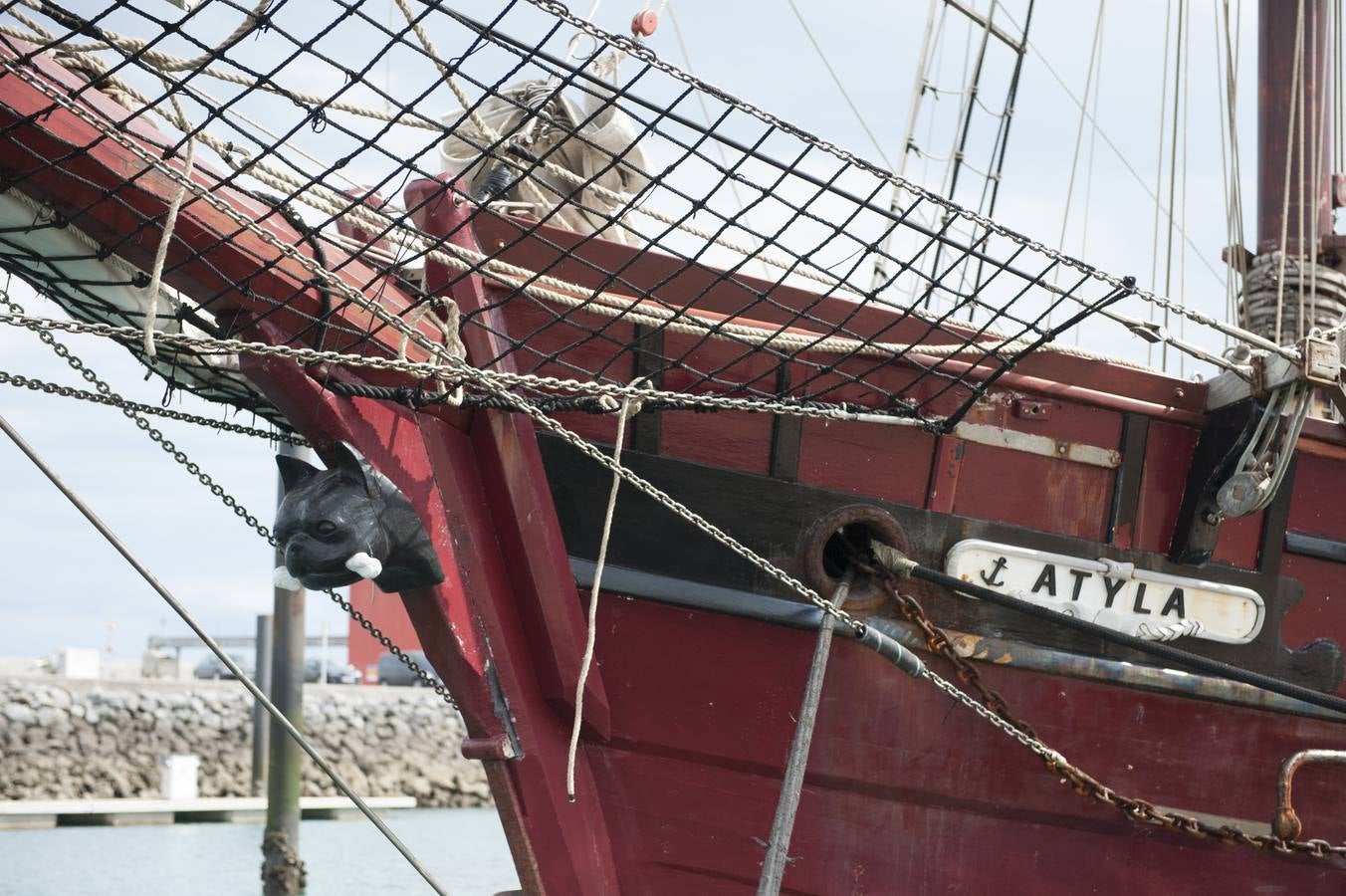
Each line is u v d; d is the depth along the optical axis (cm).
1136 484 566
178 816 2048
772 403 480
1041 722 561
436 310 469
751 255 450
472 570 481
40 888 1301
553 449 499
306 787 2538
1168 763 580
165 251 381
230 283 413
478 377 423
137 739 2430
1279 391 531
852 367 526
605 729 505
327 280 404
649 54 400
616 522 504
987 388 536
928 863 550
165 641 3966
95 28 372
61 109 384
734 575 515
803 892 534
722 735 518
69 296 456
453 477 477
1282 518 591
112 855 1580
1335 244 797
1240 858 596
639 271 504
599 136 596
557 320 454
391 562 454
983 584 541
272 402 445
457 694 486
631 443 505
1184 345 514
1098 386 560
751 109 414
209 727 2508
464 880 1439
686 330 500
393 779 2691
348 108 458
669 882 522
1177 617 573
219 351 411
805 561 521
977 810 554
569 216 618
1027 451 552
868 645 492
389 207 502
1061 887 571
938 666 543
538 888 500
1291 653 596
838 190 437
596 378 476
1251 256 825
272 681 1408
